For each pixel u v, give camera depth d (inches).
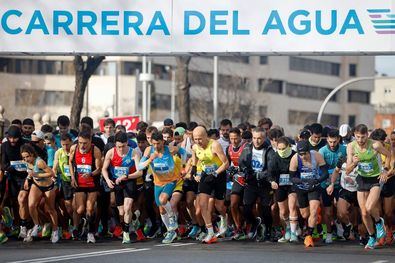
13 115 4451.3
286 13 1117.7
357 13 1106.1
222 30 1125.7
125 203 950.4
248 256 815.7
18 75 4549.7
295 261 777.6
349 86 6063.0
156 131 934.4
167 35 1135.6
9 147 970.7
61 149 967.6
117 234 1008.2
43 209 986.7
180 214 1023.0
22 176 975.0
